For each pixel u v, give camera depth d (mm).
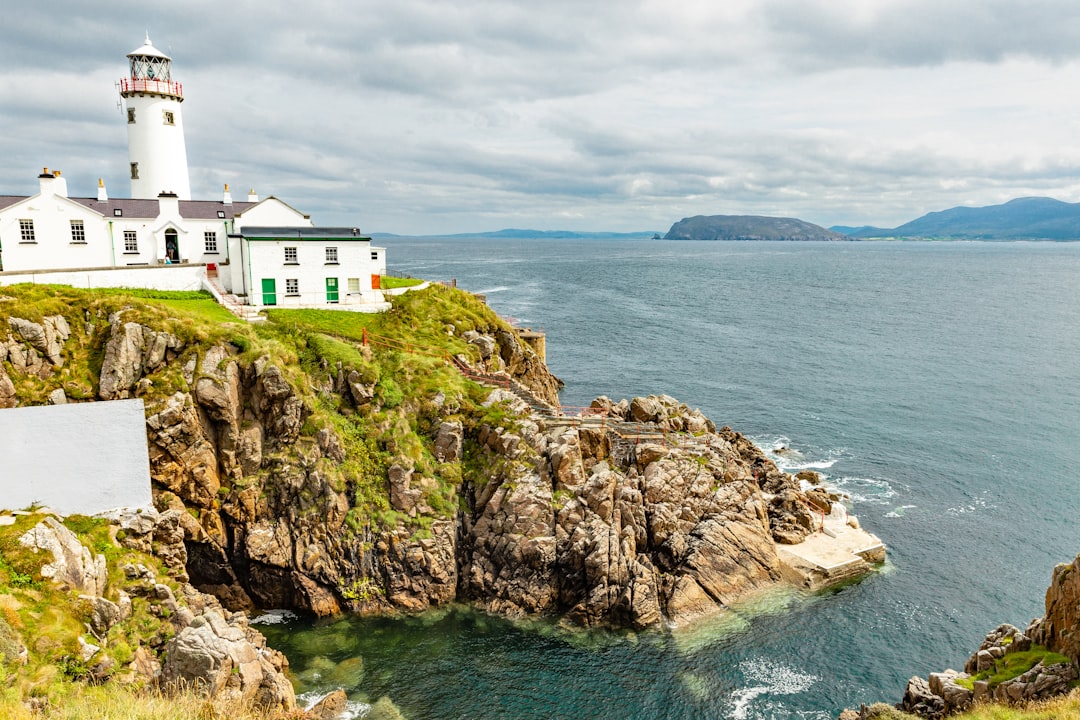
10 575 28578
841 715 32312
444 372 49000
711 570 42781
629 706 34406
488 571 42219
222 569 41375
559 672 36531
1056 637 28844
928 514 54406
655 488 45406
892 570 46531
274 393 42531
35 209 55469
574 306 168875
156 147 70125
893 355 112000
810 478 58219
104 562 32500
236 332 43719
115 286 55031
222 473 41875
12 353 37375
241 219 64188
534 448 44750
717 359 107938
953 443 69875
